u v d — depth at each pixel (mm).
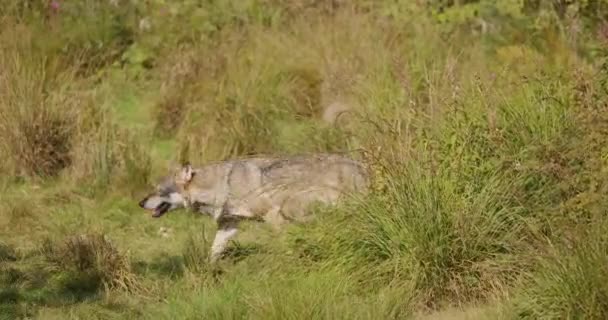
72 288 12961
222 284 12133
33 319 12047
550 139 12742
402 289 11617
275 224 13781
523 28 19219
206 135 17469
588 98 12273
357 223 12266
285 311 10719
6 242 14570
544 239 11648
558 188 12148
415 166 12375
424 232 11875
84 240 13648
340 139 16547
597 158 11703
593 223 10875
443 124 13078
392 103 15867
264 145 17297
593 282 10312
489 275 11719
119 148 17188
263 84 18641
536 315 10664
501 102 13586
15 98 17297
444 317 11375
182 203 14008
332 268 12047
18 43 19719
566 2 18922
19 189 16609
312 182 13672
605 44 13320
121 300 12586
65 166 17172
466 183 12375
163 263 13859
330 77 18453
